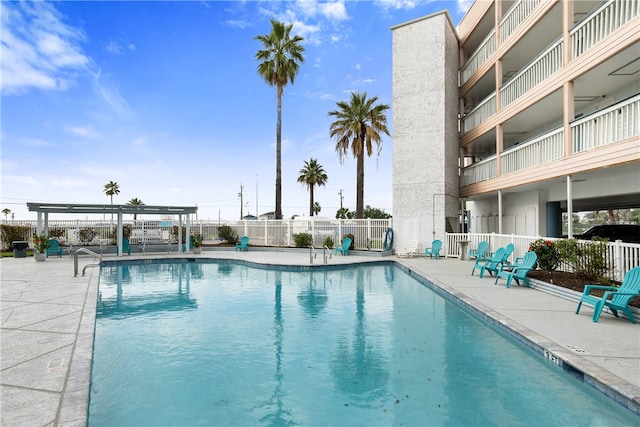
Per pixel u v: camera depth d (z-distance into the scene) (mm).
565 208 17484
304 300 8781
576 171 10070
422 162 17766
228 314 7461
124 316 7359
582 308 6566
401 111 18469
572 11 10672
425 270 12180
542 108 13141
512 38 13945
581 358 4113
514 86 13961
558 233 14688
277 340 5762
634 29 8258
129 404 3721
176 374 4473
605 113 9008
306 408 3615
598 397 3574
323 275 12977
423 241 17594
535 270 9859
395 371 4477
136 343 5660
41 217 16172
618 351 4332
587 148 9812
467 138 18531
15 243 16922
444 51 17344
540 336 4941
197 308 8016
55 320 5914
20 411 2975
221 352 5238
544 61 11969
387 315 7238
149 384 4191
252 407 3648
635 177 10375
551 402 3629
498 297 7656
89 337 5035
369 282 11414
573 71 10352
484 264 10680
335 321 6848
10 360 4141
